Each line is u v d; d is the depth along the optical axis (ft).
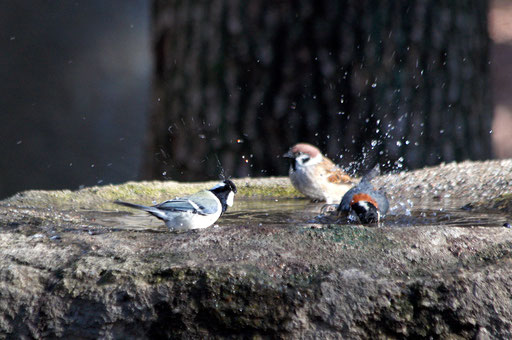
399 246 14.80
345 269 14.12
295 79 37.73
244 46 38.42
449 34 38.68
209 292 13.92
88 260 15.01
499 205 23.70
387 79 37.29
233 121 38.78
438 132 38.55
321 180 30.83
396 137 37.55
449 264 14.42
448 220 21.68
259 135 38.47
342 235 15.21
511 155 77.66
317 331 13.74
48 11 84.02
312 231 15.39
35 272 14.97
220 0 38.93
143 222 22.00
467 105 39.86
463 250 14.80
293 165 31.71
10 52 81.10
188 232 16.01
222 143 39.09
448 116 38.86
